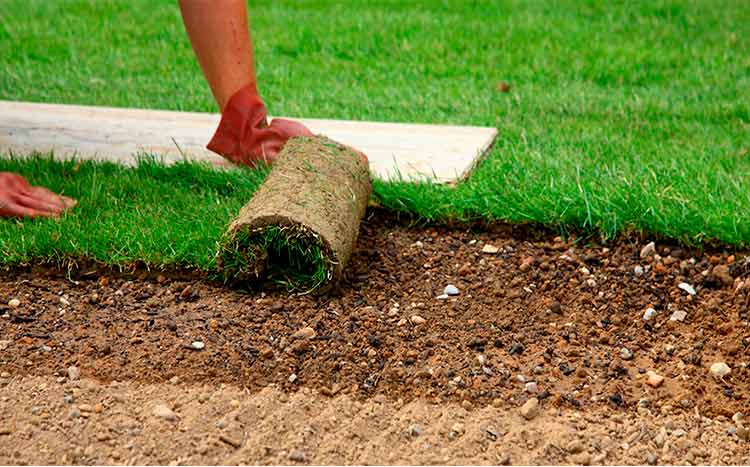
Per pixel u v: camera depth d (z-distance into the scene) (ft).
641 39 31.40
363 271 16.17
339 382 13.29
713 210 16.97
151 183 18.69
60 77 27.25
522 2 36.47
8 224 16.70
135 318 14.64
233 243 15.08
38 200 17.34
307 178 15.94
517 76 27.78
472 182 18.52
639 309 15.35
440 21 33.47
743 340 14.42
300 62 29.19
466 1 36.68
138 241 16.03
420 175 18.86
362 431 12.16
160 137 21.30
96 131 21.63
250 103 19.08
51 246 15.89
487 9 35.45
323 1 36.96
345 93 25.95
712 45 30.91
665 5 35.53
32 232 16.34
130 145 20.80
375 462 11.56
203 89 26.35
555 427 12.29
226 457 11.56
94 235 16.20
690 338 14.60
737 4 35.81
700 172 19.11
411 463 11.55
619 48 30.22
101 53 30.09
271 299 15.21
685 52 30.01
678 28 32.83
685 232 16.70
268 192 15.66
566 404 12.94
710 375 13.67
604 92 26.37
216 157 20.08
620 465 11.71
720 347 14.34
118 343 13.97
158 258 15.74
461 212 17.53
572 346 14.37
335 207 15.53
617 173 19.02
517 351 14.12
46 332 14.23
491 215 17.43
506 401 12.95
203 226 16.44
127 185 18.52
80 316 14.69
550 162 19.89
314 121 22.34
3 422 12.01
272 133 19.03
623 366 13.88
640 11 34.94
